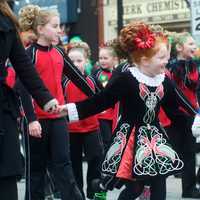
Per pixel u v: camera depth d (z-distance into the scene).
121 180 6.64
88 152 8.98
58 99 7.64
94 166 8.99
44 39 7.64
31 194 7.60
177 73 9.47
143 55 6.54
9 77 6.46
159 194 6.58
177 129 9.59
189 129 9.55
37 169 7.59
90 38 25.72
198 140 7.54
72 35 25.39
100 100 6.51
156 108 6.63
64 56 7.85
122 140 6.55
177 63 9.54
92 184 8.09
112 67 10.95
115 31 25.25
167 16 24.58
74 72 7.90
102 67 10.98
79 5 25.34
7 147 5.01
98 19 25.44
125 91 6.51
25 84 5.28
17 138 5.11
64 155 7.46
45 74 7.57
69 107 6.51
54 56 7.67
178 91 6.79
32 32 7.75
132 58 6.68
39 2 24.55
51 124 7.45
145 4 25.08
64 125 7.51
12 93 5.12
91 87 8.62
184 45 9.55
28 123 7.11
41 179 7.65
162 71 6.75
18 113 5.18
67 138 7.52
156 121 6.65
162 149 6.49
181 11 24.17
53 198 9.40
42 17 7.62
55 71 7.64
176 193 10.18
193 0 13.89
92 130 8.95
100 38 25.33
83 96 9.06
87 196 9.17
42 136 7.45
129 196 7.03
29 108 6.95
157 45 6.53
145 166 6.40
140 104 6.53
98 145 8.98
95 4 25.39
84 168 12.48
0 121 4.97
